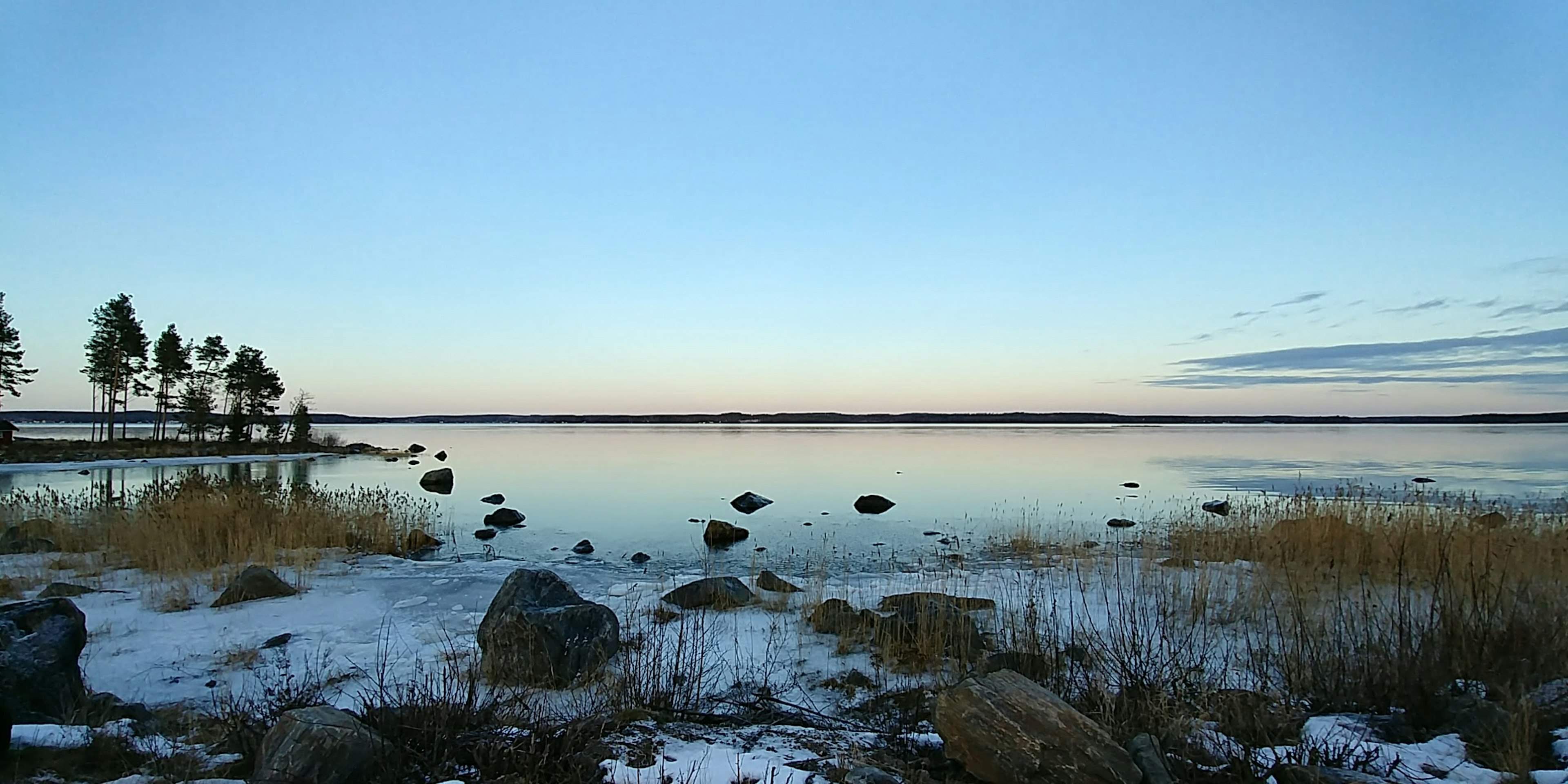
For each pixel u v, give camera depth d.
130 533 13.41
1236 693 5.77
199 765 4.74
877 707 6.37
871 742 5.41
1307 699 6.14
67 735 4.92
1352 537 11.54
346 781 4.29
